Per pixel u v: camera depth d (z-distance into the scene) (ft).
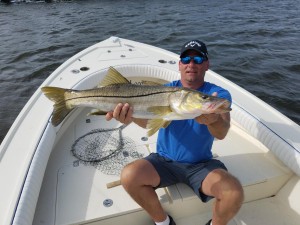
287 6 24.97
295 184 4.66
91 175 4.79
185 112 3.57
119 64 7.51
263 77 11.26
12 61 13.51
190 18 21.11
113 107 3.87
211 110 3.40
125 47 8.75
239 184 3.81
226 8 24.45
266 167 4.91
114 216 4.10
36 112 5.42
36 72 12.36
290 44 14.98
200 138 4.15
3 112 9.77
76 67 7.36
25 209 3.57
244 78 11.19
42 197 4.36
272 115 5.41
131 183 3.86
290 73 11.57
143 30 18.28
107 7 25.98
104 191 4.46
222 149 5.40
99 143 5.57
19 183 3.85
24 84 11.50
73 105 4.06
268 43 15.16
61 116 4.09
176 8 24.90
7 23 20.63
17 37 17.15
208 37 16.39
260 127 5.03
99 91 3.92
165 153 4.34
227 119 3.87
